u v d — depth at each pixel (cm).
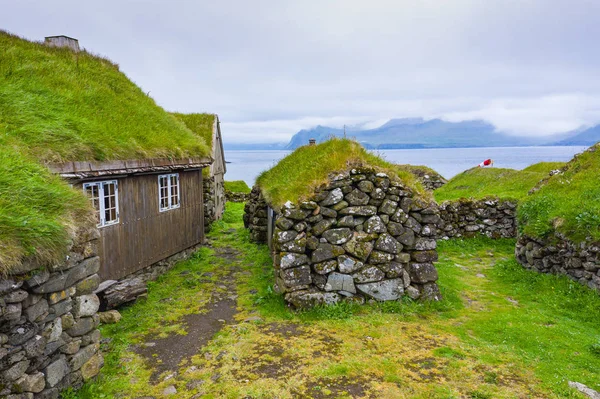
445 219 1634
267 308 932
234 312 931
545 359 674
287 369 654
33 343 497
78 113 1045
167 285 1150
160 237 1266
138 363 687
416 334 785
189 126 2430
